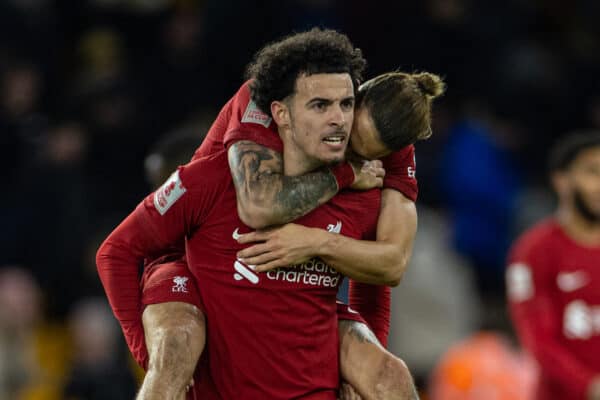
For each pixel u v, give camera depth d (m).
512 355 32.91
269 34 40.12
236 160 16.34
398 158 17.20
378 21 40.53
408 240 16.95
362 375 16.98
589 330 27.03
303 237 16.38
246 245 16.58
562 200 27.78
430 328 33.94
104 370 32.47
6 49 39.31
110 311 34.44
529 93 41.84
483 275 39.47
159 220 16.66
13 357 33.03
